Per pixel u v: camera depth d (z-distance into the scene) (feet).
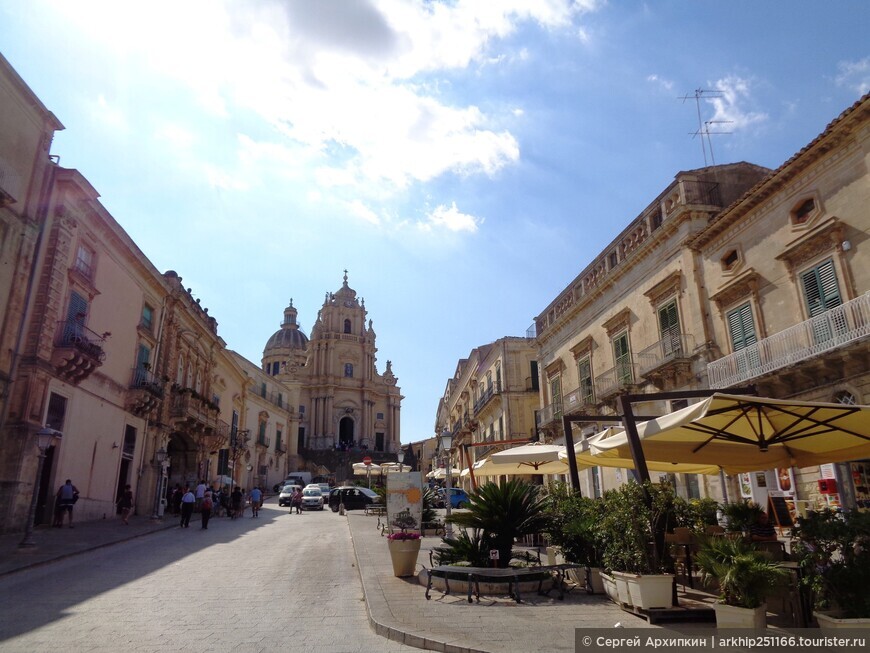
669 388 64.95
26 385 61.31
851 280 45.11
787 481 49.75
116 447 82.64
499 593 30.40
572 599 29.04
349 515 100.01
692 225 63.00
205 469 127.03
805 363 45.73
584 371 87.25
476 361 153.69
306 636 23.61
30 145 64.23
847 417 25.73
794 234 50.44
